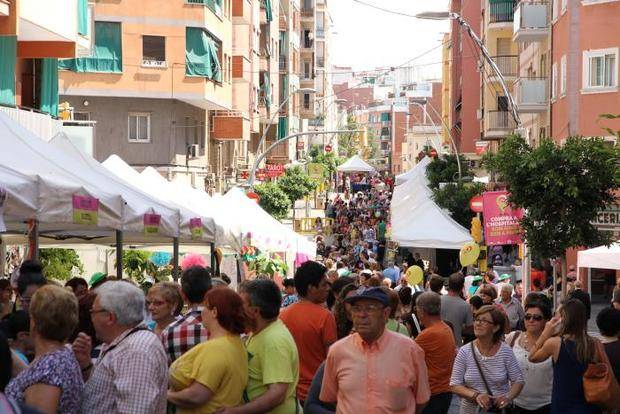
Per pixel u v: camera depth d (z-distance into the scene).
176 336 11.88
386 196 124.56
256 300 11.30
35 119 34.94
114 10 61.97
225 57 70.94
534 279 35.81
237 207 35.44
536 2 60.56
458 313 21.41
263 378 11.16
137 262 33.81
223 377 10.58
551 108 58.03
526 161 30.86
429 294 15.90
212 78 65.38
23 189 15.20
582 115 52.12
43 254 32.75
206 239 24.69
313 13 153.50
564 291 31.56
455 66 119.69
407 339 10.46
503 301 26.06
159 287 12.34
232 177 83.25
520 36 61.34
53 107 39.44
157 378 9.75
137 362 9.64
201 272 12.30
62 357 8.96
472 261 41.09
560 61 55.03
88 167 20.58
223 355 10.56
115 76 62.03
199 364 10.54
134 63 62.25
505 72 80.12
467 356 15.24
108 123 62.66
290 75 122.50
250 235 33.03
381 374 10.29
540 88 60.47
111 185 20.20
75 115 62.50
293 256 43.78
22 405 6.16
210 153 74.62
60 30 35.06
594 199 31.22
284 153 114.31
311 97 153.62
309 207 109.12
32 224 16.56
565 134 53.28
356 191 170.12
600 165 30.75
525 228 31.95
